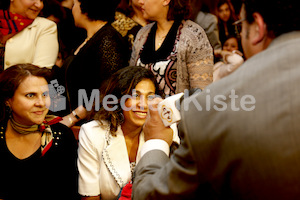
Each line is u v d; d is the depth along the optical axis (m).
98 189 1.73
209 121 0.77
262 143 0.71
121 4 2.54
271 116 0.71
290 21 0.77
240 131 0.73
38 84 1.60
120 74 1.73
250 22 0.83
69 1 3.21
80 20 2.36
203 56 2.01
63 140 1.73
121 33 2.43
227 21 3.49
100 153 1.72
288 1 0.76
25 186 1.66
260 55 0.78
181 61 2.01
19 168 1.64
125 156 1.71
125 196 1.58
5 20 2.38
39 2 2.42
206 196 0.83
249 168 0.72
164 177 0.86
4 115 1.62
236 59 3.24
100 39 2.23
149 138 1.05
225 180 0.77
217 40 3.45
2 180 1.63
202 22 3.48
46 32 2.48
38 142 1.67
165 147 1.02
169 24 2.08
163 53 2.04
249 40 0.84
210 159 0.77
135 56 2.21
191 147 0.79
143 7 2.07
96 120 1.76
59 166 1.71
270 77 0.73
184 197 0.83
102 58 2.21
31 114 1.60
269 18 0.79
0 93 1.59
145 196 0.89
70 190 1.75
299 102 0.69
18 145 1.64
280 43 0.77
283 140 0.69
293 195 0.70
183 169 0.81
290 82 0.71
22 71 1.59
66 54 2.96
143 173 0.96
